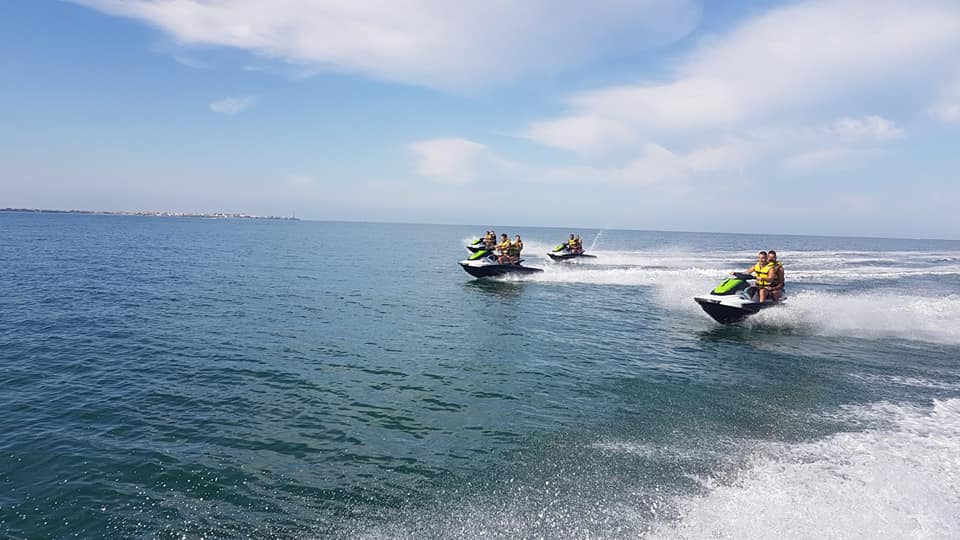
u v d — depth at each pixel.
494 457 6.23
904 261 42.53
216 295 18.27
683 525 4.75
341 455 6.28
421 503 5.20
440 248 53.62
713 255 46.72
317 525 4.83
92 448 6.39
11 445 6.42
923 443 6.71
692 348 12.09
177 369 9.70
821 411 7.92
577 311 16.84
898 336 13.61
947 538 4.54
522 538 4.57
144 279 22.06
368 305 17.09
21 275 21.88
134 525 4.83
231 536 4.67
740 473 5.80
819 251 60.00
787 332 13.98
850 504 5.09
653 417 7.59
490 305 17.67
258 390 8.62
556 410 7.87
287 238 72.00
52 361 10.05
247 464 6.04
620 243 83.44
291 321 14.18
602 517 4.90
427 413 7.70
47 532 4.71
